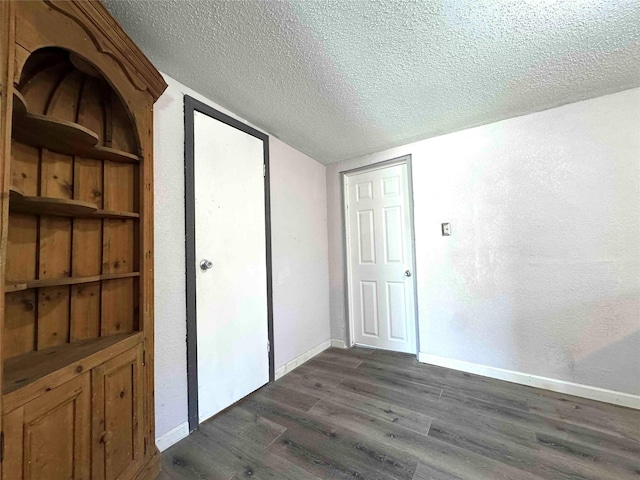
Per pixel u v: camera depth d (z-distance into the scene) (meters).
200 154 1.76
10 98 0.74
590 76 1.65
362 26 1.24
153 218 1.35
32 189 1.05
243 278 2.04
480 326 2.31
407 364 2.54
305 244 2.82
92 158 1.21
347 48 1.38
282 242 2.49
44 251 1.08
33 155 1.06
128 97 1.20
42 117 0.87
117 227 1.27
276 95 1.80
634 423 1.60
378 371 2.40
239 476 1.27
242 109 1.97
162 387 1.48
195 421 1.63
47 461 0.84
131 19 1.17
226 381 1.86
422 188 2.60
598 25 1.25
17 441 0.76
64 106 1.14
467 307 2.37
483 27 1.25
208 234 1.79
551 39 1.33
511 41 1.34
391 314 2.91
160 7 1.12
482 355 2.30
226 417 1.74
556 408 1.78
